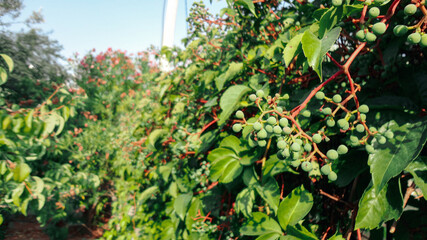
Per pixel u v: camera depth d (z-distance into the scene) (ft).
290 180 5.51
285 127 3.13
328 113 3.28
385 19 2.74
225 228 6.38
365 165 3.91
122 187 16.16
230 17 7.87
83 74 27.04
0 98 9.41
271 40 6.60
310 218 5.22
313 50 2.75
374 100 4.17
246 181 4.84
